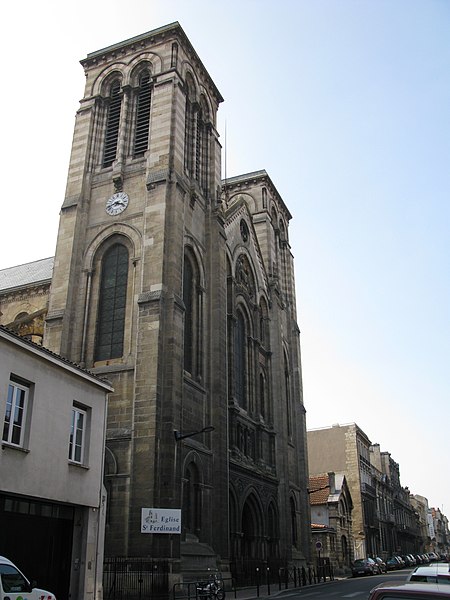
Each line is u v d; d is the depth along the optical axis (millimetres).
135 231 36781
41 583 19531
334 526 65750
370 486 89000
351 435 84062
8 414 18672
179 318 33531
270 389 50656
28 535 19266
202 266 39750
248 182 60031
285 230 64875
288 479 48812
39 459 19344
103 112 43281
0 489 17656
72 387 21484
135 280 35188
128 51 44312
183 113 41375
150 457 29484
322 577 51906
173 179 37219
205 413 36219
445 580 13695
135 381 31484
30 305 45781
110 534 28516
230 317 43469
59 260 37469
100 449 22594
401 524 115375
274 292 54344
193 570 30031
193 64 45562
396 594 6449
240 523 38844
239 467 39625
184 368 35531
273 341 52688
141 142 40656
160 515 27125
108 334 35000
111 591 26062
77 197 39094
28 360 19484
